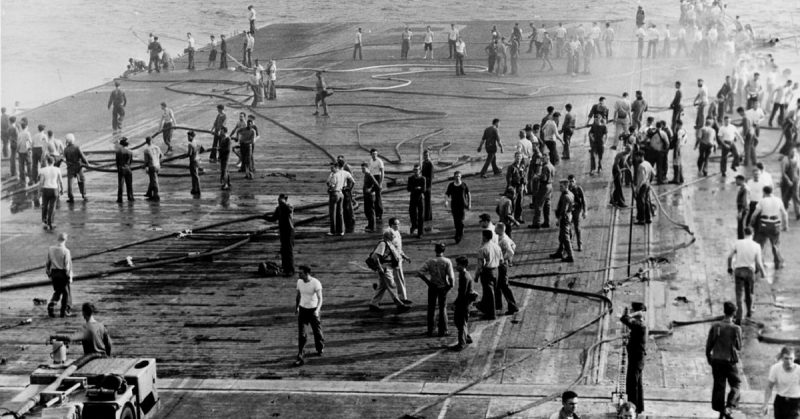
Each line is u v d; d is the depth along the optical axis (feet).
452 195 99.14
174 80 199.52
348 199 105.19
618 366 72.08
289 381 71.41
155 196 120.57
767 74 165.78
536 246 98.37
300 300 74.33
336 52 225.97
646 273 89.86
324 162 135.44
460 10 371.76
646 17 319.06
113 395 60.39
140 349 77.15
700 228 102.73
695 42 200.95
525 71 198.80
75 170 120.16
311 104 172.65
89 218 113.60
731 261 78.43
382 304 85.76
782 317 79.82
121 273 94.84
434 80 191.11
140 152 144.05
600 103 123.34
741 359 72.49
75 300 88.17
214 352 76.64
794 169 103.60
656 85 178.40
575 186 95.50
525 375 71.26
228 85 193.88
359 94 180.04
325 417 66.03
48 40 347.56
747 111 127.24
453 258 95.45
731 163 128.06
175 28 367.66
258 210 114.42
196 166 120.78
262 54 227.20
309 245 101.96
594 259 94.22
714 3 220.43
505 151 136.67
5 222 112.57
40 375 62.64
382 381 70.95
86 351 67.92
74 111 173.78
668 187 117.80
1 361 75.46
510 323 80.53
